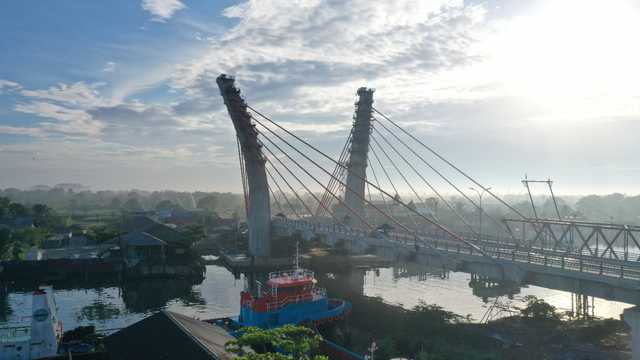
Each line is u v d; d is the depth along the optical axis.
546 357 54.78
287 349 30.28
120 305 82.44
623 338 60.91
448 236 111.00
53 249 139.50
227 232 195.50
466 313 76.44
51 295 50.56
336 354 50.50
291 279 59.91
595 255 79.06
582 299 75.25
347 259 132.88
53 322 49.09
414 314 74.88
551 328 65.81
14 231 150.75
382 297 89.94
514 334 63.56
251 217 138.38
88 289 97.12
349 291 96.12
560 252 83.94
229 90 134.00
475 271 71.62
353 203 158.00
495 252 74.44
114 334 43.41
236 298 88.88
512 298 88.12
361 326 69.25
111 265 109.81
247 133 136.00
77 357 43.50
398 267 130.12
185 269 111.12
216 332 44.09
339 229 114.31
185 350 35.34
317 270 124.25
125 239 123.44
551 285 61.50
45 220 196.00
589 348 57.62
